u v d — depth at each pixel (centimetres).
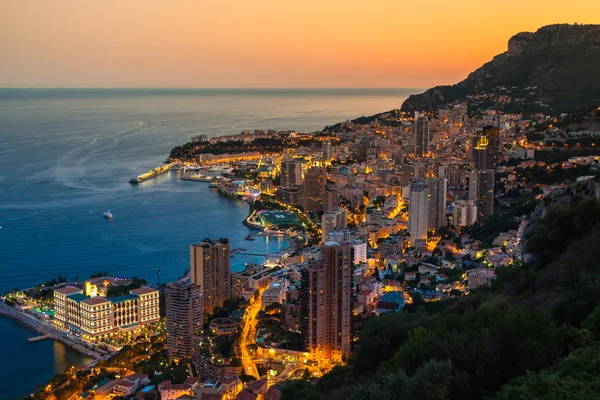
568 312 8125
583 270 10619
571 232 13300
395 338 11606
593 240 11738
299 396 14062
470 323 9862
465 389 6738
